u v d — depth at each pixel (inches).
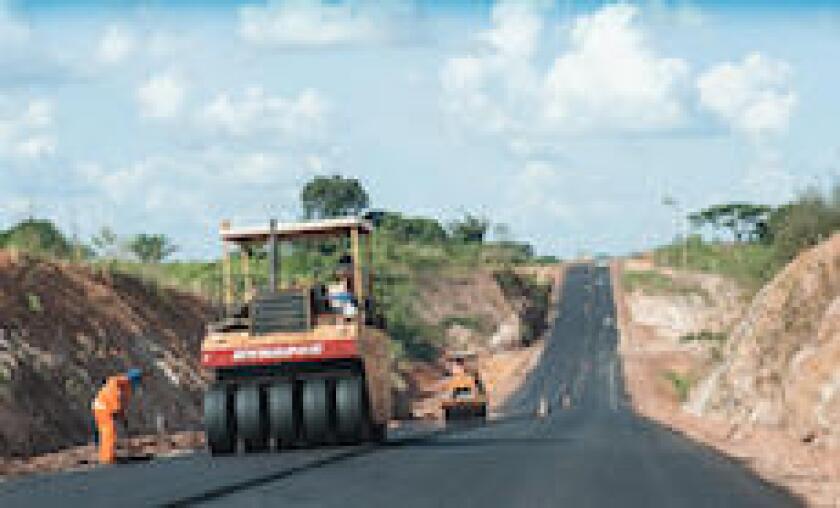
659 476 1635.1
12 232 4333.2
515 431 2994.6
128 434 3122.5
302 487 1387.8
